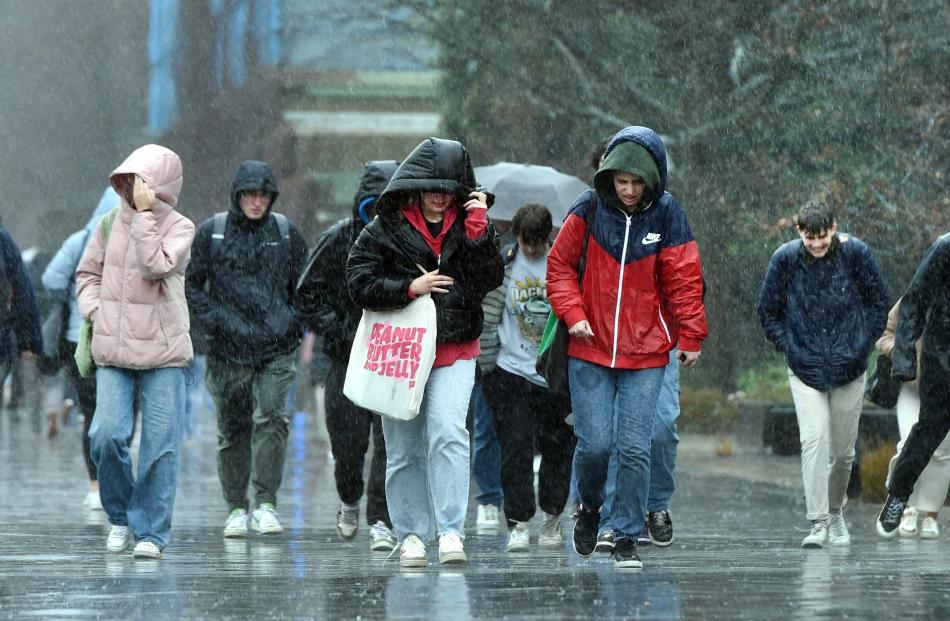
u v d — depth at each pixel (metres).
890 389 31.55
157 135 125.88
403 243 22.27
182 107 124.31
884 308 28.25
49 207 125.00
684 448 61.72
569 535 30.28
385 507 26.64
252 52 119.88
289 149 121.69
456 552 22.70
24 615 17.83
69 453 54.56
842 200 51.94
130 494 25.62
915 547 27.81
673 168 66.94
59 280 35.84
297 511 35.62
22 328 30.66
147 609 18.27
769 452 57.25
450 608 18.09
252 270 29.25
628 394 23.03
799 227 27.83
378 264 22.34
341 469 27.59
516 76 72.69
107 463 24.97
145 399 24.94
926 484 30.12
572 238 23.08
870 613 17.58
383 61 87.50
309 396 81.69
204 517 33.84
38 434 64.25
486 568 23.03
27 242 126.44
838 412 28.41
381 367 22.25
